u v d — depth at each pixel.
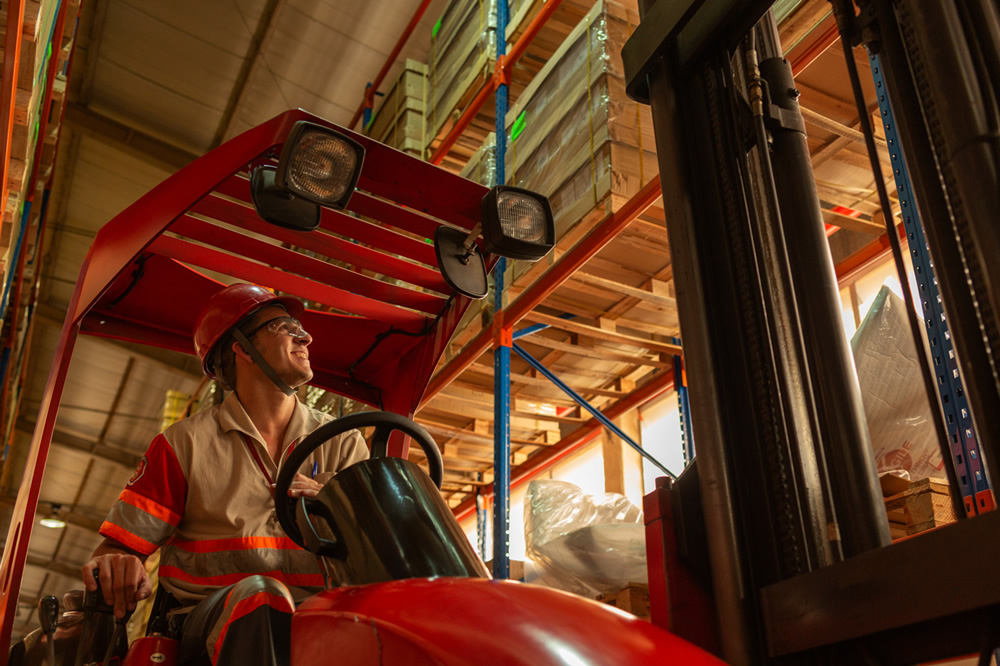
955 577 1.03
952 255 1.23
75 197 12.94
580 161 4.30
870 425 3.19
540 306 5.38
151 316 2.70
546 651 0.89
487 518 8.23
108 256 2.35
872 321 3.32
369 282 2.84
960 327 1.21
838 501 1.54
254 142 2.06
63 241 13.57
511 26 5.67
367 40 9.70
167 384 15.25
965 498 2.48
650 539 1.57
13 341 9.08
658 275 5.05
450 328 2.81
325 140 1.93
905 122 1.32
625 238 4.68
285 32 9.82
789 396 1.54
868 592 1.16
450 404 6.66
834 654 1.26
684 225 1.72
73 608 1.99
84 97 11.62
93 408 16.53
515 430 7.34
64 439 17.25
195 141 11.87
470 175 5.88
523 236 2.16
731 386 1.62
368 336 2.94
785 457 1.49
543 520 4.24
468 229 2.45
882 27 1.38
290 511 1.51
